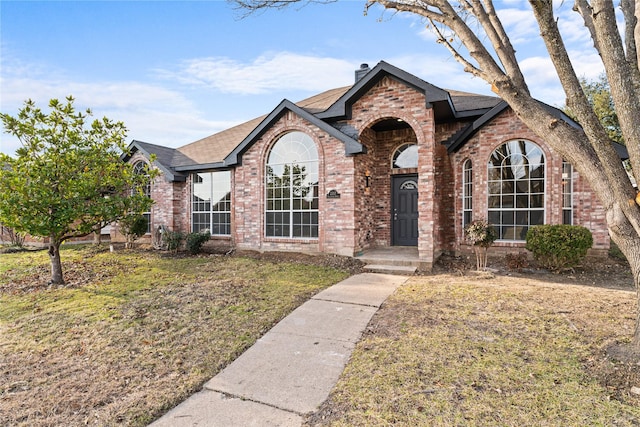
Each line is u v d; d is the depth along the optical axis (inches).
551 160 356.8
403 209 467.5
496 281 288.8
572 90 137.6
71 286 306.3
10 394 133.4
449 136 436.5
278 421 114.6
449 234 434.3
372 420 111.0
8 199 275.0
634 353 137.7
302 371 148.1
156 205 573.0
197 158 563.8
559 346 156.0
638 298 142.1
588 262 342.3
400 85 386.0
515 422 105.7
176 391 134.5
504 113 378.3
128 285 302.8
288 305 236.2
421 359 150.8
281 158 449.4
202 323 206.2
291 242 437.1
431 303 229.9
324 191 413.7
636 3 131.6
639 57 131.8
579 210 362.3
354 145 390.6
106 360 161.8
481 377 133.1
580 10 169.6
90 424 115.0
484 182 388.8
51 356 166.9
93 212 310.5
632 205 129.8
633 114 127.3
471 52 161.0
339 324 201.2
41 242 616.4
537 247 322.7
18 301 263.7
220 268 364.5
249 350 170.7
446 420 108.4
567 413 108.6
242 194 474.0
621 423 102.3
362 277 320.2
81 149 316.8
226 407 123.9
